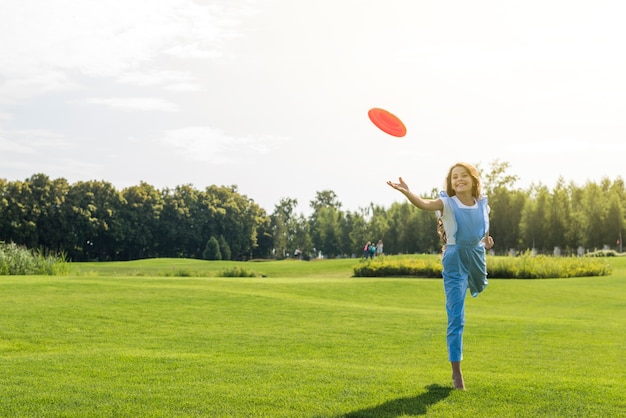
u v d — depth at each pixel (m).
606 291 27.03
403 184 5.97
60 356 8.07
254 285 22.94
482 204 6.11
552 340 10.90
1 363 7.48
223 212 109.69
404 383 6.22
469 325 13.06
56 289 17.52
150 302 15.83
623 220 73.94
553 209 77.25
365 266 43.12
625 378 7.05
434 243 95.00
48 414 5.00
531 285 28.66
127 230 95.62
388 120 6.64
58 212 88.38
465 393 5.75
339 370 6.96
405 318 14.23
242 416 4.98
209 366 7.25
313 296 21.33
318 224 125.69
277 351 9.38
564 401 5.47
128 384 6.17
